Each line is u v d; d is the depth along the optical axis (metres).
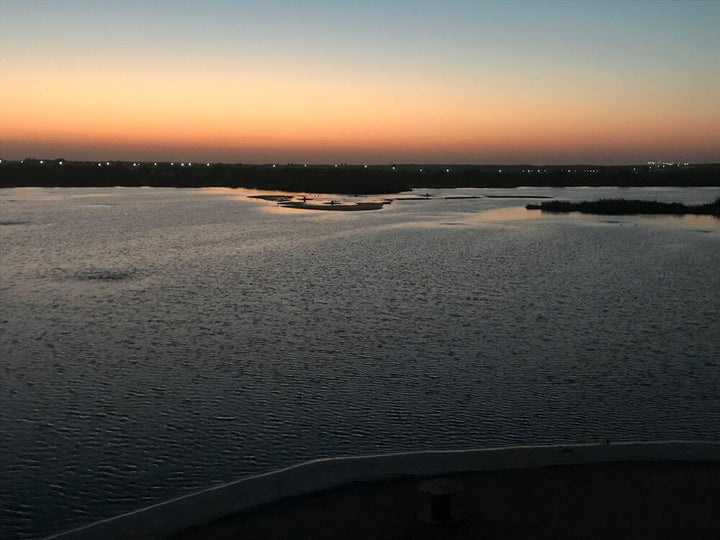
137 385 13.62
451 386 13.52
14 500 8.84
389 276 27.89
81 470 9.73
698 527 5.54
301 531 5.56
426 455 7.14
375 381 13.85
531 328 18.66
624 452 7.13
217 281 26.67
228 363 15.22
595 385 13.62
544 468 6.77
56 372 14.50
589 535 5.41
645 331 18.38
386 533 5.51
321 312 20.73
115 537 5.51
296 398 12.81
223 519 5.80
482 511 5.86
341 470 6.78
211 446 10.59
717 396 12.98
